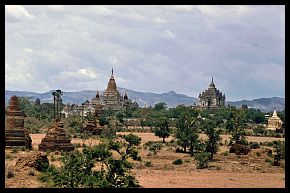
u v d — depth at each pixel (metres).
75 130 135.75
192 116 102.94
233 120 124.81
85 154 48.66
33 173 52.62
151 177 57.53
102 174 47.66
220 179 58.00
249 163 78.31
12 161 63.62
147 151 96.19
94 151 48.31
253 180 57.78
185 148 95.88
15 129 82.00
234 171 67.38
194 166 71.56
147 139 131.38
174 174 61.69
